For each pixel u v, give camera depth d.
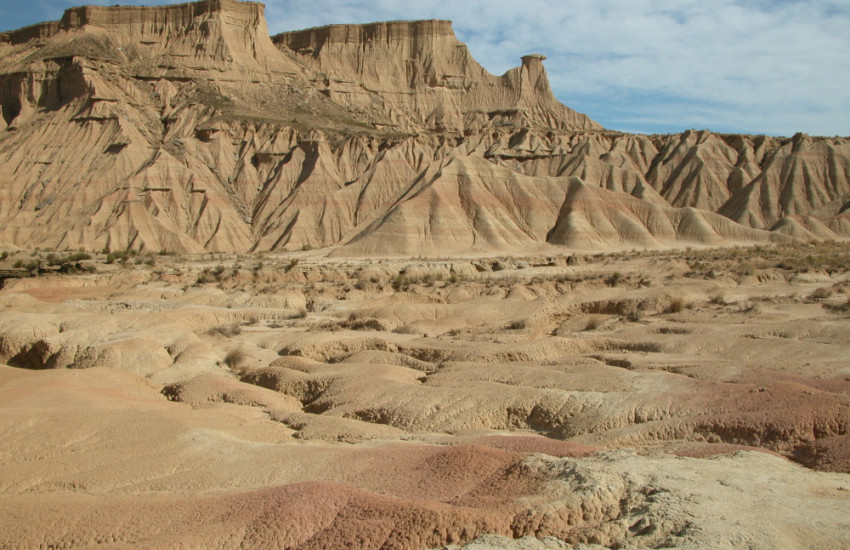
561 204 105.94
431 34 174.25
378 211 107.88
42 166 118.44
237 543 10.88
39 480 14.59
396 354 29.92
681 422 18.20
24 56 147.00
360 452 15.71
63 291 52.78
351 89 159.12
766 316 36.62
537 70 179.50
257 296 50.34
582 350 30.73
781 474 12.97
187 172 114.31
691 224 103.81
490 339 33.19
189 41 149.25
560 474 12.52
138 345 30.03
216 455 15.95
